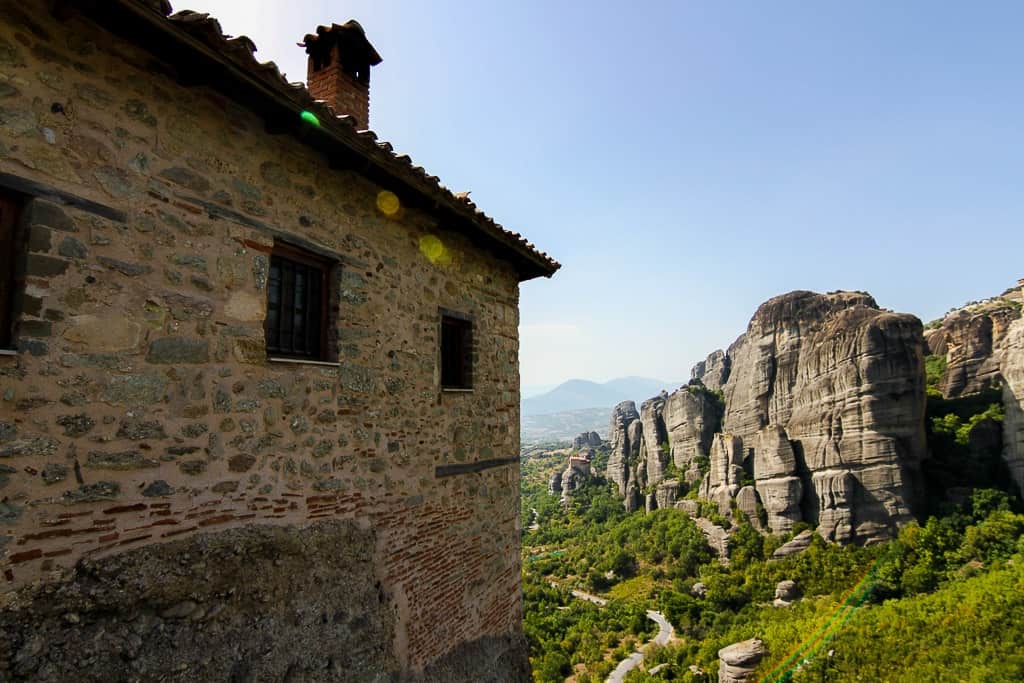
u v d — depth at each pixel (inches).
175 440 146.7
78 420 127.3
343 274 202.1
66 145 127.8
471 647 264.8
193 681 143.6
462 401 271.1
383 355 219.3
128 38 138.1
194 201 154.0
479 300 290.0
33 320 120.5
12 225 122.3
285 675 166.6
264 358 171.3
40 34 124.0
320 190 194.5
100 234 133.1
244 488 163.6
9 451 116.0
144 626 137.7
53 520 122.5
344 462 198.4
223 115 162.9
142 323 140.7
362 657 194.5
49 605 120.7
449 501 257.0
